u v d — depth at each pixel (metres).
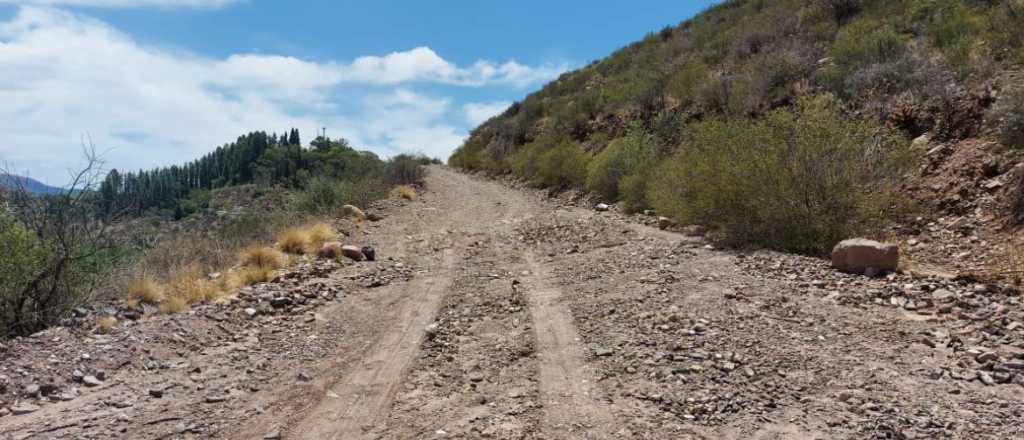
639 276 8.00
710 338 5.48
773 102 15.90
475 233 13.91
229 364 5.59
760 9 26.19
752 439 3.76
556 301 7.29
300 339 6.38
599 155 19.84
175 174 101.12
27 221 7.27
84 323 6.70
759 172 9.55
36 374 5.09
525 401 4.50
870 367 4.78
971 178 9.65
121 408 4.57
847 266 7.70
